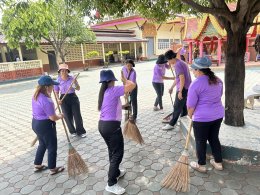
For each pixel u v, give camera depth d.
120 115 3.30
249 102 6.45
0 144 5.35
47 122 3.65
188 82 4.97
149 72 18.17
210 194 3.11
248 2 3.72
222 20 4.13
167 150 4.41
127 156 4.27
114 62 30.53
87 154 4.50
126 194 3.24
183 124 4.90
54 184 3.61
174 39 38.97
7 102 10.48
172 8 5.00
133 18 32.94
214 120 3.28
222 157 3.79
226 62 4.35
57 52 18.91
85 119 6.80
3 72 18.95
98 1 4.30
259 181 3.29
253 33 15.42
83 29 19.16
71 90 5.16
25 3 4.97
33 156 4.61
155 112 6.91
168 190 3.26
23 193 3.44
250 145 3.70
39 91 3.58
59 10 16.78
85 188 3.46
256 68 15.53
